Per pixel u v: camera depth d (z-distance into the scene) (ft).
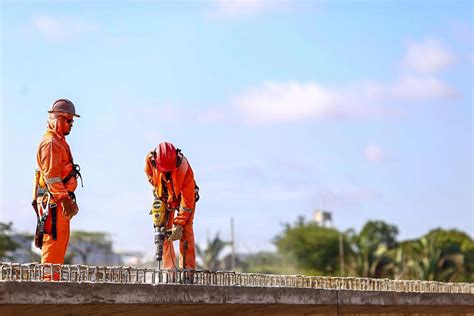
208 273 109.70
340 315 128.36
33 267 94.68
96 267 97.81
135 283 97.60
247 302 109.91
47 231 107.34
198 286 103.71
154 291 99.09
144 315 101.45
